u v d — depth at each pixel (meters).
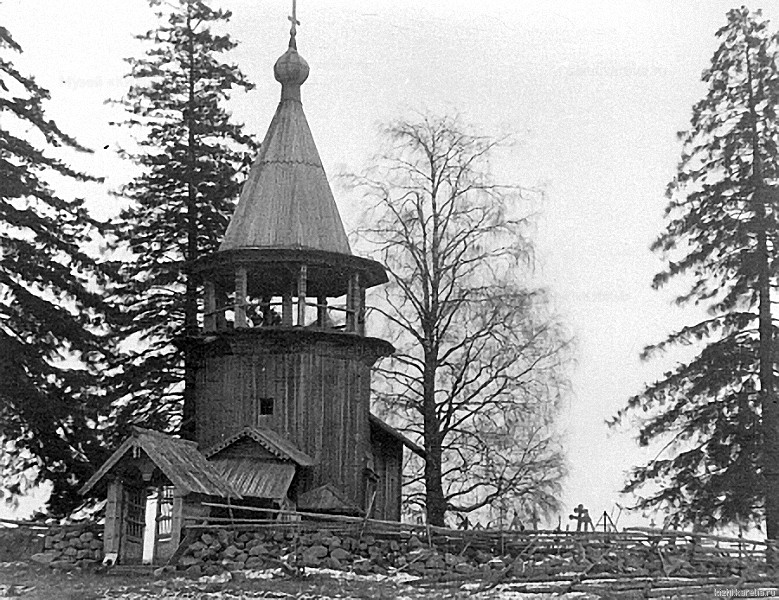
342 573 39.16
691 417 47.81
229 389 47.09
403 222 50.91
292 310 48.00
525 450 51.31
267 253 46.88
